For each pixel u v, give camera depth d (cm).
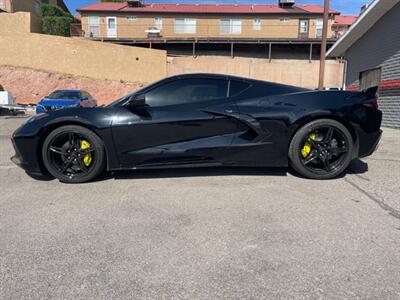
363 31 1202
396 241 245
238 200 330
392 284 195
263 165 396
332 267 213
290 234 257
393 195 340
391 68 1024
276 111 385
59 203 327
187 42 2595
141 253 232
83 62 2303
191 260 222
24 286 196
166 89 395
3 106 1512
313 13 3033
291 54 2747
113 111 384
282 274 206
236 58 2578
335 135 393
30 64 2288
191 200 332
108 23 3072
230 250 234
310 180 394
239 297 185
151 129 380
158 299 184
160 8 3186
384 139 725
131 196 345
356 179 397
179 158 388
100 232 264
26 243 247
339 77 2434
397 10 989
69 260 224
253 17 3064
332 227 268
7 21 2578
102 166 389
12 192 360
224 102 389
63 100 1252
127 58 2325
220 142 387
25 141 379
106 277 204
